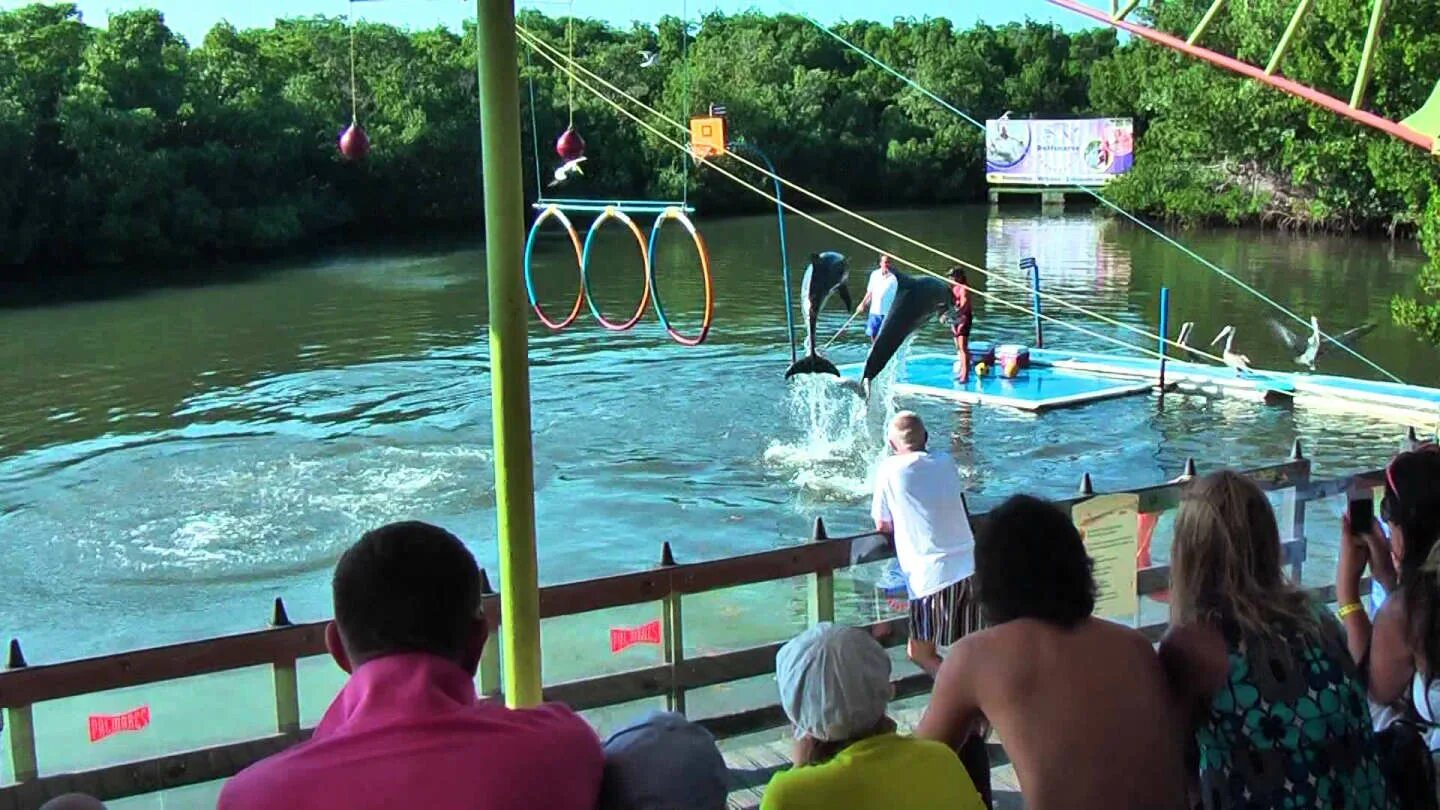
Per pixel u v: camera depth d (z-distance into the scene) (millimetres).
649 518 13484
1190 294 33594
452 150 62844
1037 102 81125
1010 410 18484
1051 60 83500
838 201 77375
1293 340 20125
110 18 51781
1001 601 3000
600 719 6609
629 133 67812
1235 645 2943
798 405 19156
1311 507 12719
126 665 5090
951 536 5781
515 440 3951
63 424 19125
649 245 7672
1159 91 57375
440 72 64062
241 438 17703
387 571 2303
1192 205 56562
